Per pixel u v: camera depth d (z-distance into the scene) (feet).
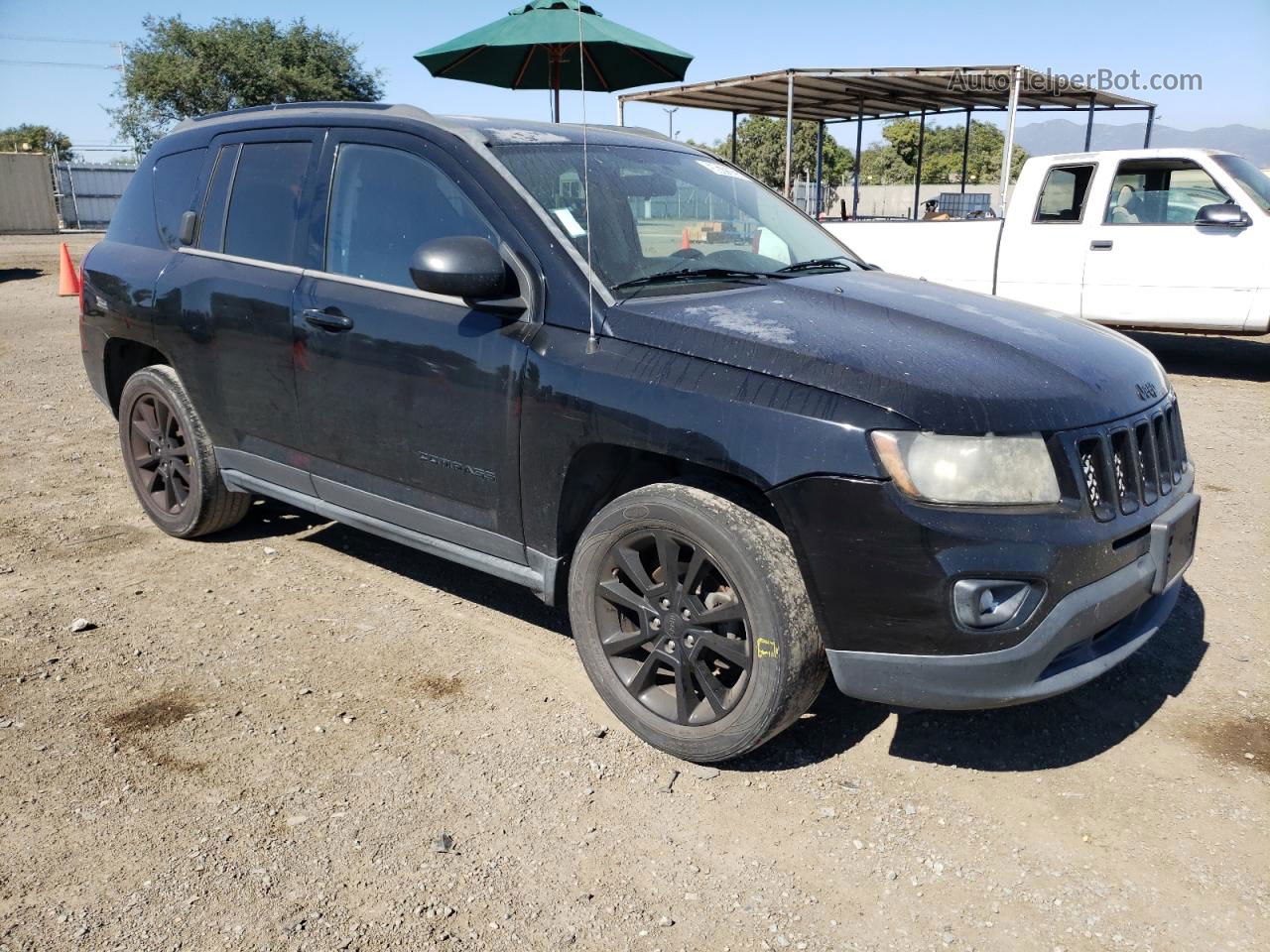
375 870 8.19
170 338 14.20
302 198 12.69
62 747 9.90
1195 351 35.04
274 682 11.29
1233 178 28.12
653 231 11.46
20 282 58.23
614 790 9.35
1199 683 11.35
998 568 8.04
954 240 33.35
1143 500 9.23
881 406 8.26
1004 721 10.61
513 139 11.48
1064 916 7.74
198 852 8.36
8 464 20.03
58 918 7.57
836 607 8.54
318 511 13.09
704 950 7.39
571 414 9.73
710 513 9.00
